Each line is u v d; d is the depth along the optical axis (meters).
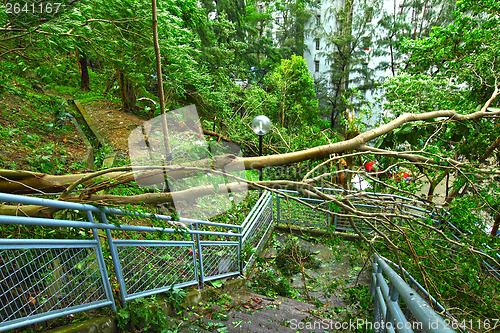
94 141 8.59
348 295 5.07
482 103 7.11
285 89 18.17
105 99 14.15
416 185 7.28
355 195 3.76
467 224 4.34
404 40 8.88
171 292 3.43
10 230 2.48
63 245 2.30
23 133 6.43
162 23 4.21
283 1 33.66
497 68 6.79
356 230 4.00
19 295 2.00
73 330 2.30
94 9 3.76
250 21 32.38
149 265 3.27
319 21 33.34
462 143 5.89
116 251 2.79
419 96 8.36
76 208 2.22
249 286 5.11
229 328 3.28
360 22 29.23
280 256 6.11
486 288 3.73
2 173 2.63
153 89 12.77
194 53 7.70
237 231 5.22
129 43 4.29
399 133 4.49
